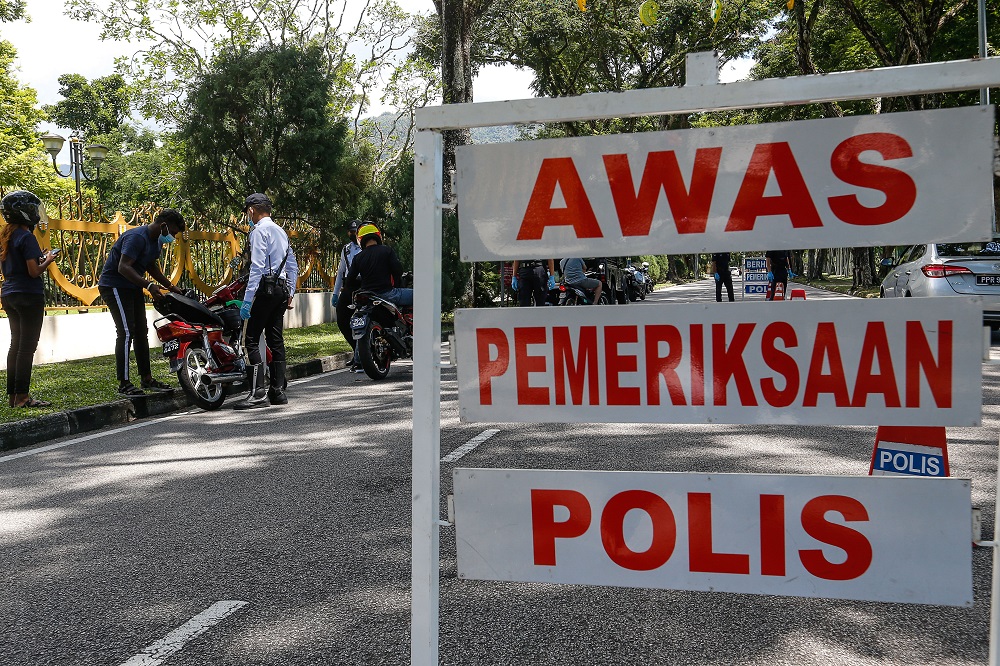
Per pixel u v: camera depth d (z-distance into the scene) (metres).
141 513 4.96
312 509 4.92
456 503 2.35
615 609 3.38
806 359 2.14
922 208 2.04
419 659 2.30
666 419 2.23
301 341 15.99
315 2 25.19
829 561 2.13
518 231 2.27
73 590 3.72
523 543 2.31
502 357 2.30
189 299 8.90
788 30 28.59
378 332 11.07
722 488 2.19
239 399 9.92
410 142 28.30
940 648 2.96
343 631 3.20
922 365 2.07
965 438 6.28
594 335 2.26
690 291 42.56
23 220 8.09
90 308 13.80
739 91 2.10
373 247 11.06
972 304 2.04
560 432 7.00
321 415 8.42
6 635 3.26
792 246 2.13
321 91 18.47
